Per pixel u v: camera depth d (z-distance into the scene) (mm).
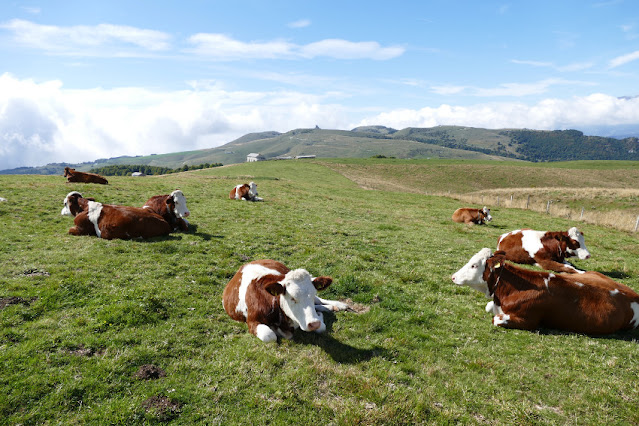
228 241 12648
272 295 6672
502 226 21328
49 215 14320
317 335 6887
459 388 5520
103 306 7023
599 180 90688
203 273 9406
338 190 38875
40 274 8281
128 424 4461
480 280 7961
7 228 12102
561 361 6410
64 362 5418
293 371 5645
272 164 85938
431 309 8344
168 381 5227
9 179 22281
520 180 89125
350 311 7992
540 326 7785
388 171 95438
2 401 4555
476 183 87000
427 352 6504
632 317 7453
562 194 46469
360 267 10859
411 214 23938
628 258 14367
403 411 4938
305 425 4652
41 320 6422
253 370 5605
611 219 24859
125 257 10000
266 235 13844
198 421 4609
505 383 5742
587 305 7340
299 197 27906
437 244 14836
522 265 12984
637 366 6277
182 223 13742
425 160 121000
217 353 6016
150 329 6484
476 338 7176
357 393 5234
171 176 39469
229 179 38156
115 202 18016
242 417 4695
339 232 15703
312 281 6578
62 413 4551
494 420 4957
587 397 5445
